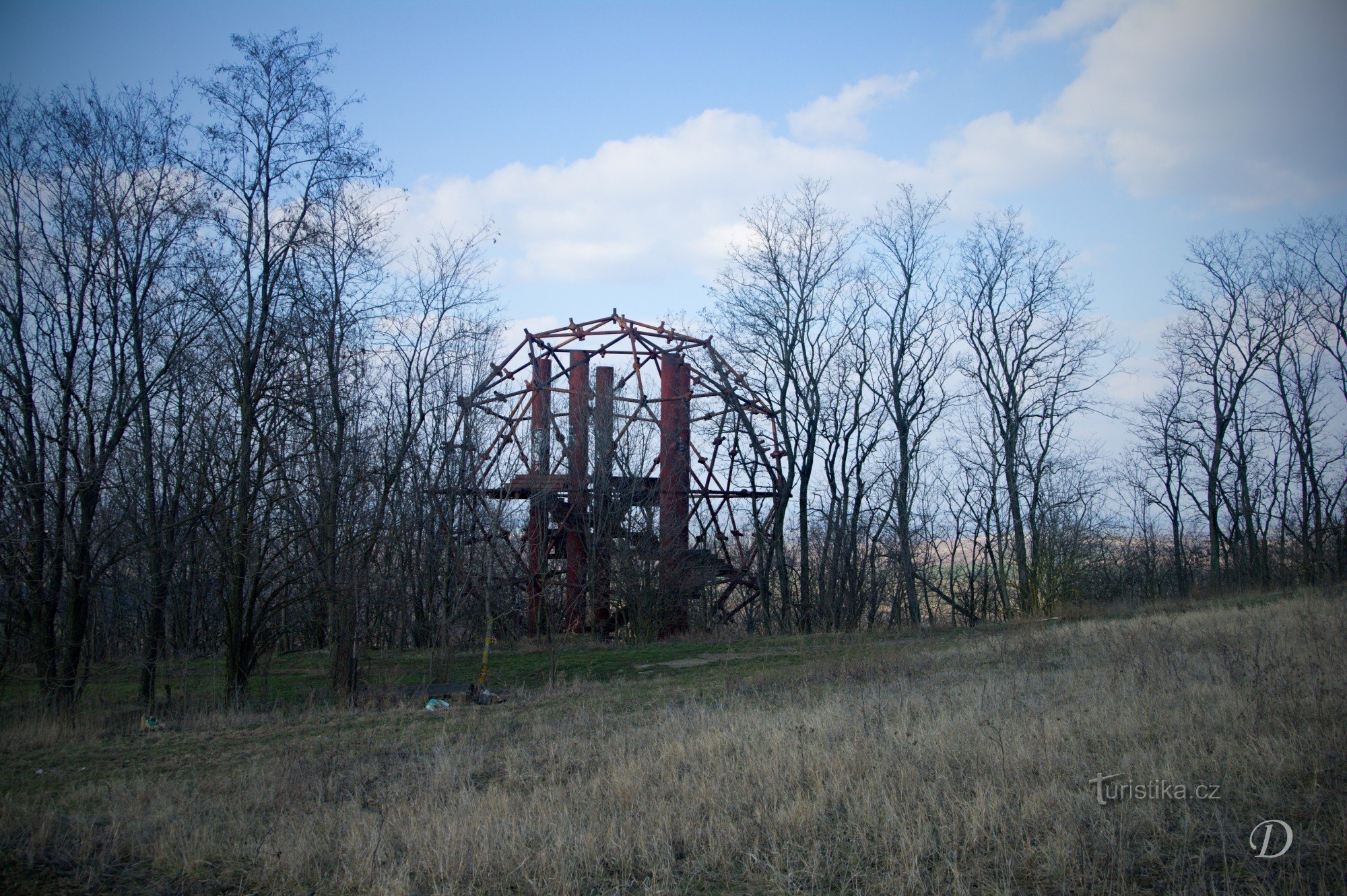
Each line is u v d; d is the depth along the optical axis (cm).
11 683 1703
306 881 707
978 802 721
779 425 3631
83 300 1736
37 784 1079
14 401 1680
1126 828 668
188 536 1958
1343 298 3984
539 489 2994
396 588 2380
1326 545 4050
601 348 3519
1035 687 1270
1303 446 4078
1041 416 3822
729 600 4225
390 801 929
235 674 1720
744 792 841
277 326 1800
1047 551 3625
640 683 1894
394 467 2198
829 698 1370
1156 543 4844
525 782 983
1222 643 1393
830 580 3512
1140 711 988
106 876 728
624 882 666
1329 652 1255
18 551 1633
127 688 2078
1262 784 734
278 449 1827
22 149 1714
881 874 643
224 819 887
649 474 3475
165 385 1853
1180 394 4369
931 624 3281
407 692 1770
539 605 3153
